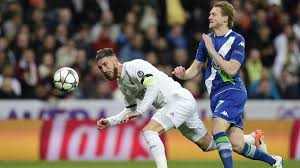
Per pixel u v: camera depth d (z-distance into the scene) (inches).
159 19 2191.2
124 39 2031.3
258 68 1952.5
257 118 1929.1
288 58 2087.8
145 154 1672.0
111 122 1082.1
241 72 1942.7
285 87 1977.1
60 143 1673.2
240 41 1061.8
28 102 1859.0
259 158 1106.7
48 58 1897.1
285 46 2089.1
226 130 1056.2
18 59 1910.7
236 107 1053.2
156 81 1028.5
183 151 1675.7
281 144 1716.3
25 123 1683.1
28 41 1958.7
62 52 1946.4
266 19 2146.9
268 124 1721.2
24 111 1859.0
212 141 1119.0
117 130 1683.1
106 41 2017.7
